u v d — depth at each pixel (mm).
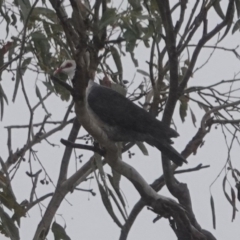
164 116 10711
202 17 9945
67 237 10969
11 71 10945
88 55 9602
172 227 10734
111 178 10602
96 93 11125
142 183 10156
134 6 9953
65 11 9633
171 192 10969
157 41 10164
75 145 9516
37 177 10938
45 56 10852
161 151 10570
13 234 9109
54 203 11250
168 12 9633
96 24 9484
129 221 11227
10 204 9203
